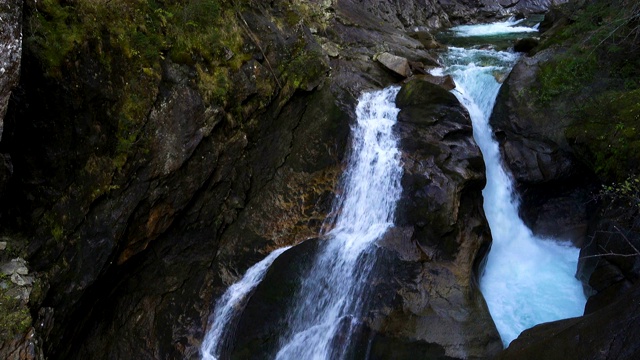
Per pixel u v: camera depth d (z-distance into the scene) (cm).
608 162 680
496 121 873
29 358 421
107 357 591
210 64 653
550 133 802
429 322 609
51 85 465
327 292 680
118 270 593
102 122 523
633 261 595
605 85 773
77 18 494
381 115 822
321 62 834
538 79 845
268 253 714
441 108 793
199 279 688
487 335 600
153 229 615
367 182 762
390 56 937
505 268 775
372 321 629
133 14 559
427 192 708
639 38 758
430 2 1716
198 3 640
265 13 800
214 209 705
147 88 567
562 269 761
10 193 450
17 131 445
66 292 503
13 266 445
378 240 699
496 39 1343
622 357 406
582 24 863
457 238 683
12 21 386
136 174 566
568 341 468
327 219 745
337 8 1077
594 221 723
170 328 645
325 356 648
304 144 789
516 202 835
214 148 664
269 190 755
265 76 735
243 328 651
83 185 514
